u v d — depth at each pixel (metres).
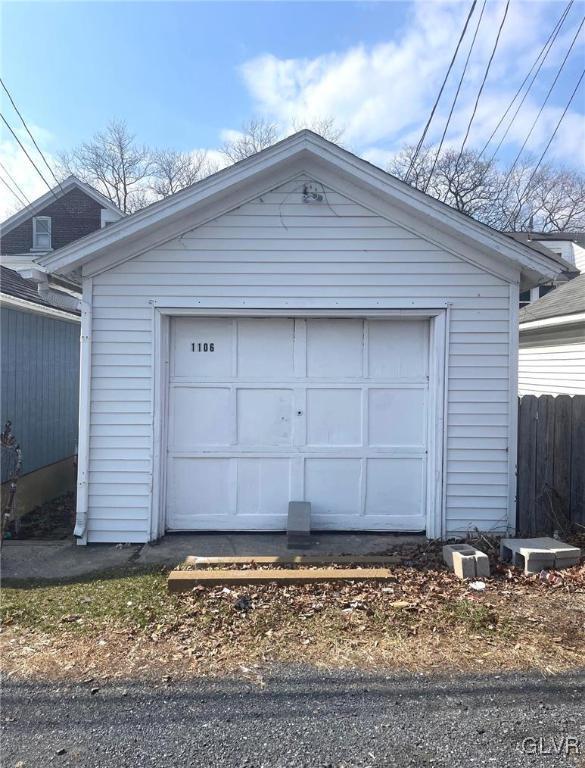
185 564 5.48
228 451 6.49
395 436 6.53
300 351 6.51
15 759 2.71
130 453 6.29
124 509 6.29
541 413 6.35
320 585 4.82
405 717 3.00
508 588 4.76
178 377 6.48
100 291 6.27
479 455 6.37
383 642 3.79
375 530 6.50
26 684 3.34
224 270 6.28
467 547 5.39
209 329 6.48
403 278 6.30
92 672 3.47
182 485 6.50
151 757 2.72
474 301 6.32
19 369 7.78
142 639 3.89
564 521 6.26
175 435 6.48
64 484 9.49
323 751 2.75
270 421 6.52
